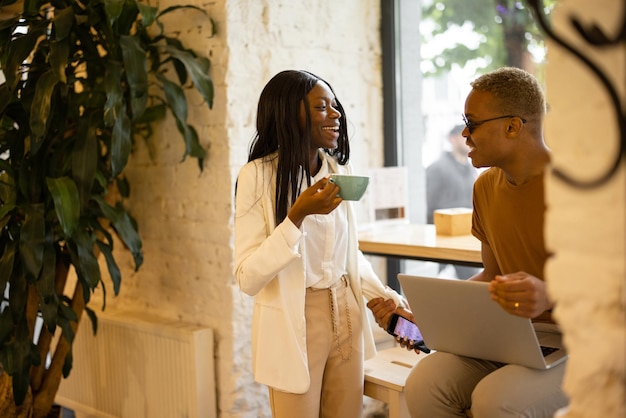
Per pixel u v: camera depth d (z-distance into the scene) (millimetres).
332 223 2148
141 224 3346
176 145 3123
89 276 2693
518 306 1626
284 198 2090
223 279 2979
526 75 1923
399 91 3475
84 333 3461
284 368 2072
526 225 1955
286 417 2123
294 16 3104
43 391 3004
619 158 977
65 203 2570
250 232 2100
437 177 3330
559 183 1058
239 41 2926
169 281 3238
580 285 1043
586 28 998
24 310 2715
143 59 2666
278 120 2100
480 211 2145
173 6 2844
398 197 3191
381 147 3504
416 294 1902
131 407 3252
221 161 2941
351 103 3359
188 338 2941
